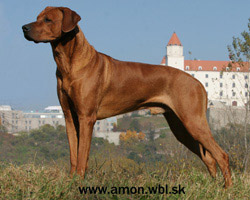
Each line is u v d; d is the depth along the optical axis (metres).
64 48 4.16
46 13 4.06
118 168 5.25
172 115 5.26
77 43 4.16
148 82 4.70
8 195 3.47
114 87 4.53
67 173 4.54
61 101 4.38
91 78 4.23
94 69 4.29
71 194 3.63
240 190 4.50
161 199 3.77
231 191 4.37
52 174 4.33
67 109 4.41
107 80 4.46
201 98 4.73
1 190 3.62
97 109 4.40
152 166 6.42
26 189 3.63
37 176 4.05
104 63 4.48
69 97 4.26
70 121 4.46
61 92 4.34
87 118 4.23
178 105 4.70
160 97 4.80
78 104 4.20
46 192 3.55
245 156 7.93
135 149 26.80
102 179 4.20
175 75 4.77
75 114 4.52
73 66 4.16
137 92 4.68
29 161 4.81
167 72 4.79
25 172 4.20
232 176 4.95
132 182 4.29
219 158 4.60
